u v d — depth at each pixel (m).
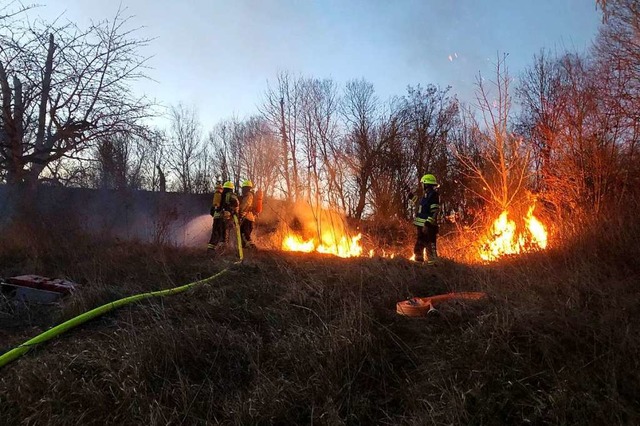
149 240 9.96
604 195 8.55
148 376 3.89
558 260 6.44
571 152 9.54
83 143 10.32
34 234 8.56
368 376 3.86
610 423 3.01
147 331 4.45
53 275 6.85
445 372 3.67
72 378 3.85
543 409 3.23
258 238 13.16
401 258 8.10
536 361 3.73
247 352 4.24
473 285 5.68
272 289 5.89
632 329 3.88
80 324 4.95
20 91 8.79
